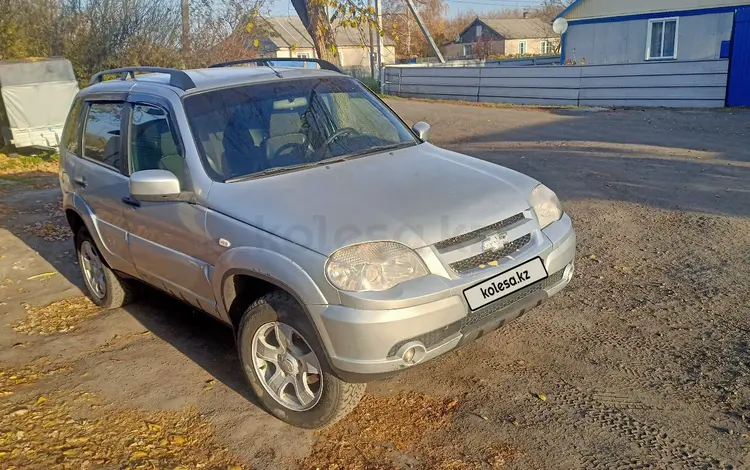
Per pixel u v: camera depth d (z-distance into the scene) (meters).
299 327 3.28
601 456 3.10
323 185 3.68
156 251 4.27
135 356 4.52
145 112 4.47
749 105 16.83
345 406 3.34
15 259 7.00
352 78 5.06
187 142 4.01
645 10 22.59
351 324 3.01
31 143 14.73
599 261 5.74
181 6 21.16
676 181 8.57
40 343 4.83
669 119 15.09
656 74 17.81
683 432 3.24
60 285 6.15
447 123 16.64
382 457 3.21
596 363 3.95
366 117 4.68
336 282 3.06
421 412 3.57
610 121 15.28
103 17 21.09
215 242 3.68
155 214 4.18
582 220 7.05
